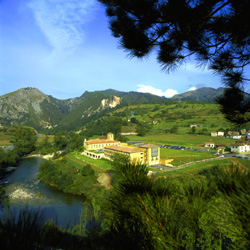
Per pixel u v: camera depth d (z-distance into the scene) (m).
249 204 1.43
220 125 131.25
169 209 2.02
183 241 1.94
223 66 4.48
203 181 2.12
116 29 4.17
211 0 3.14
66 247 1.38
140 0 3.42
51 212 33.53
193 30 3.79
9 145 123.81
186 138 110.12
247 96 4.21
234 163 1.87
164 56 4.36
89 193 39.97
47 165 58.12
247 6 3.23
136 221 1.98
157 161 61.47
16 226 1.21
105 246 1.66
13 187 48.69
